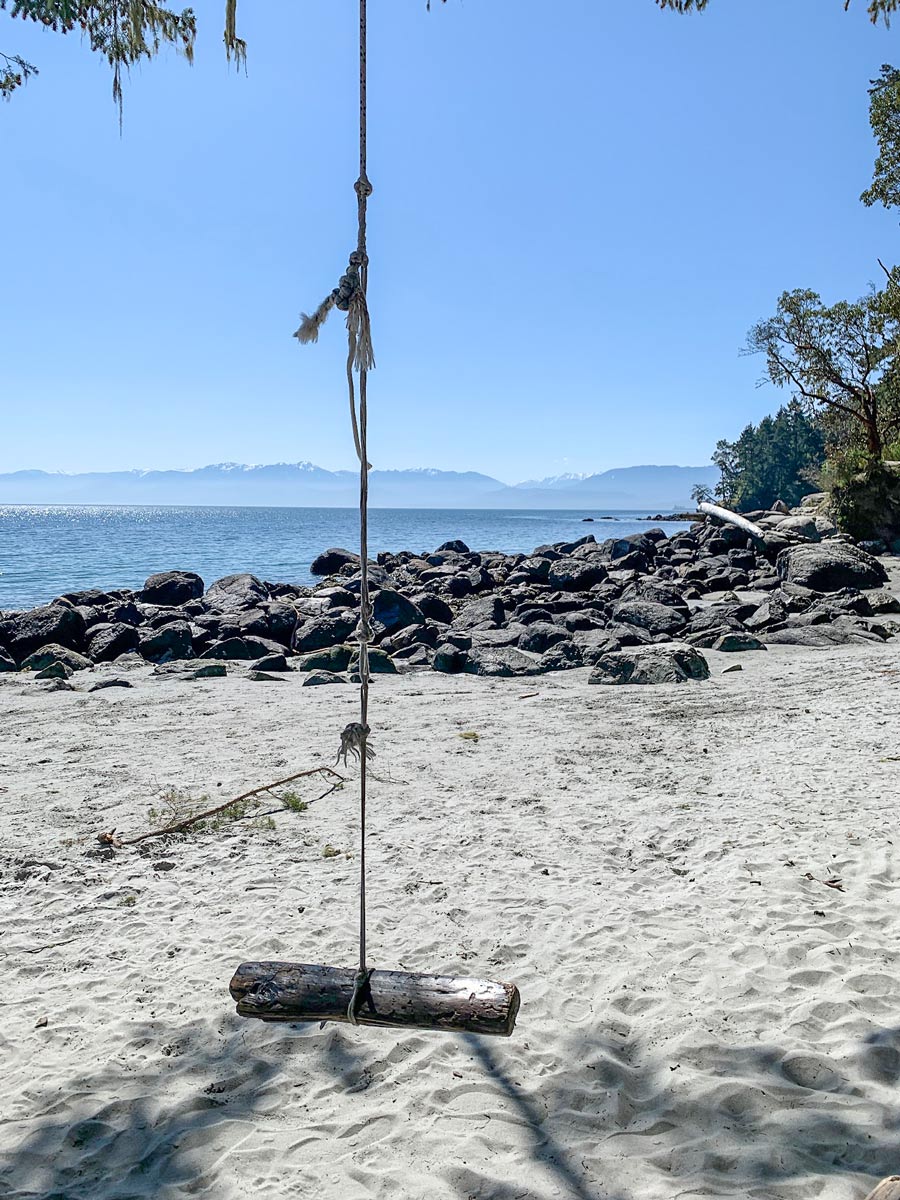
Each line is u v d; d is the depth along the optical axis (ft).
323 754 33.04
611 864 21.24
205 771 31.14
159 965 16.98
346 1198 10.54
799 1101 11.93
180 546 226.99
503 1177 10.77
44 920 19.33
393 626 69.05
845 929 16.83
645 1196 10.29
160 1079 13.24
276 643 64.59
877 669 44.60
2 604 99.60
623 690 44.47
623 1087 12.53
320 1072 13.33
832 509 122.52
